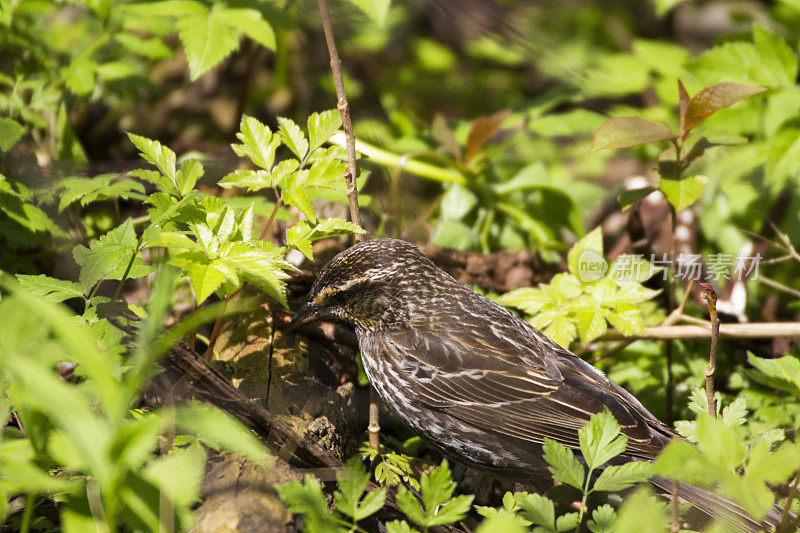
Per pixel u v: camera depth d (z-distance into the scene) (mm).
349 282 8359
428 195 12891
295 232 7422
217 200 7285
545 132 13633
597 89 14984
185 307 8750
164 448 6523
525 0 17359
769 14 14617
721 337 9828
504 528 5074
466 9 16875
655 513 4988
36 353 5949
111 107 12234
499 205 12297
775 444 8156
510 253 11445
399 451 8844
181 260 6418
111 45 11711
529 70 16844
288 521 6500
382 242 8609
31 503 5504
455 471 8742
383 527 7066
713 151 12484
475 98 16359
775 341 10156
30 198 8883
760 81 11609
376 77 15727
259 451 5555
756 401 9219
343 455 7898
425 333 8312
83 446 4797
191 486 5516
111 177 9039
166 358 6957
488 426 8078
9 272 8844
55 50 11328
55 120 10797
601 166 14188
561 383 8031
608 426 5910
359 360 9078
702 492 7121
